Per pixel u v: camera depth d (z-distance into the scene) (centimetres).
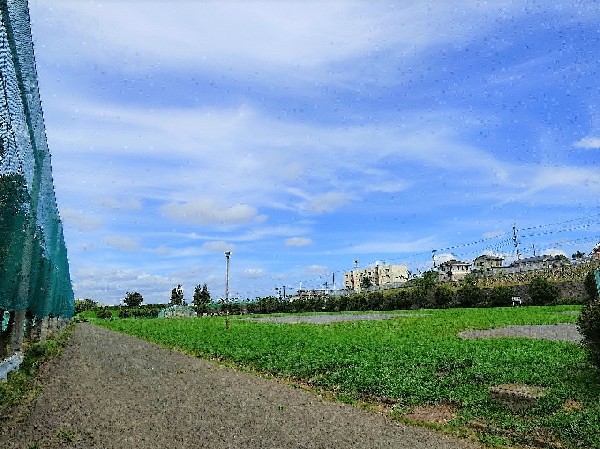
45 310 1358
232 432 669
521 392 810
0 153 612
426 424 709
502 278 5703
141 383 1075
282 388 1010
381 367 1164
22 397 849
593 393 817
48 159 1050
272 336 2239
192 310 7444
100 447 601
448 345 1545
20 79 662
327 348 1616
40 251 1052
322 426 703
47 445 611
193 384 1060
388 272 11406
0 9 557
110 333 3058
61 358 1569
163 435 654
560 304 4172
